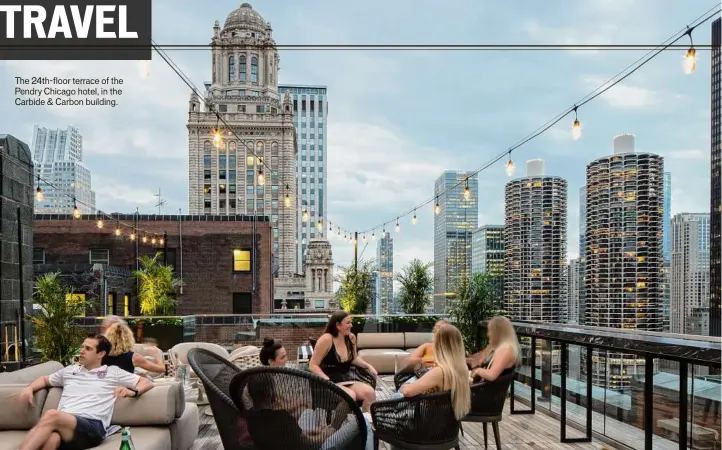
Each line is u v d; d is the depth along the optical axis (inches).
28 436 117.9
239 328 458.9
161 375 230.4
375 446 141.4
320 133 4778.5
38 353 298.7
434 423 119.3
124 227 900.6
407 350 344.5
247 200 2443.4
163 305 693.3
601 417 184.5
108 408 134.0
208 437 182.9
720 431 137.2
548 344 225.0
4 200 280.2
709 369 136.9
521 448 174.2
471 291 297.6
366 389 155.1
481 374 148.2
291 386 103.0
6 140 282.0
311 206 4699.8
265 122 2452.0
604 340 154.6
